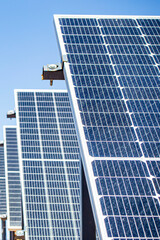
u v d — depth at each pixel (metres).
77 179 93.06
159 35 63.56
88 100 50.97
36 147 100.38
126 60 57.94
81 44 60.38
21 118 108.44
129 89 53.19
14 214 105.31
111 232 36.09
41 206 85.81
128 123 48.12
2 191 133.62
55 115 110.88
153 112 49.97
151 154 44.28
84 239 54.66
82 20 65.56
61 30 62.84
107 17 66.56
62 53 58.31
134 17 67.19
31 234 79.44
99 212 37.81
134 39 62.28
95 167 42.25
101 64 56.94
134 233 36.12
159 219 37.44
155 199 39.34
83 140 45.34
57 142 102.56
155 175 41.84
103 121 48.09
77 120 47.91
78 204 86.69
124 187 40.34
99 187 40.19
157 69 56.69
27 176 92.44
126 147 44.94
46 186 90.50
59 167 95.56
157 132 47.16
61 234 79.62
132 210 38.12
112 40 61.75
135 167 42.62
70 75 54.59
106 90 52.75
